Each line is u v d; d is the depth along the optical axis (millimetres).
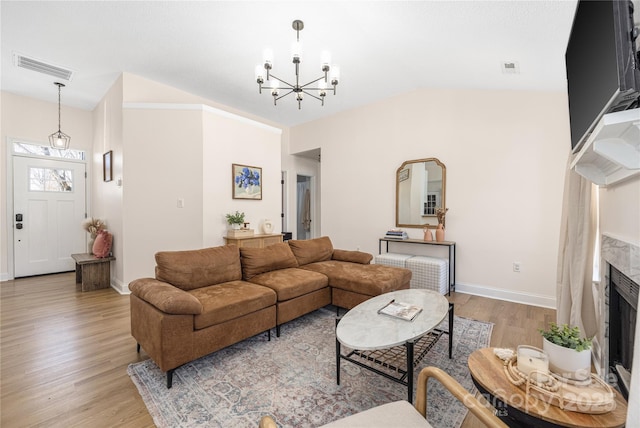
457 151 3779
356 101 4633
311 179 6805
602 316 1692
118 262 3750
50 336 2402
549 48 2139
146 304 1937
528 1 1701
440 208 3904
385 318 1858
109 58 3350
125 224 3574
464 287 3729
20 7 2480
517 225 3369
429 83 3812
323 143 5383
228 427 1411
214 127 3963
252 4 2459
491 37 2225
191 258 2432
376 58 3244
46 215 4621
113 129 3957
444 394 1671
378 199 4613
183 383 1770
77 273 4098
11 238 4309
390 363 1927
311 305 2756
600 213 1866
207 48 3145
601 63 1029
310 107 4930
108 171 4137
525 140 3312
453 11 2031
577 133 1397
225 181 4098
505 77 2967
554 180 3160
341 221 5094
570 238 2096
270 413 1507
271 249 3113
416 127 4160
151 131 3672
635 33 855
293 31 2811
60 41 3000
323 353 2145
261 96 4469
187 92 4293
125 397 1634
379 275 2867
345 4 2371
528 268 3303
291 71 3625
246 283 2576
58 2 2430
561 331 1118
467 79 3320
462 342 2303
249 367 1951
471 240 3678
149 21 2693
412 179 4191
